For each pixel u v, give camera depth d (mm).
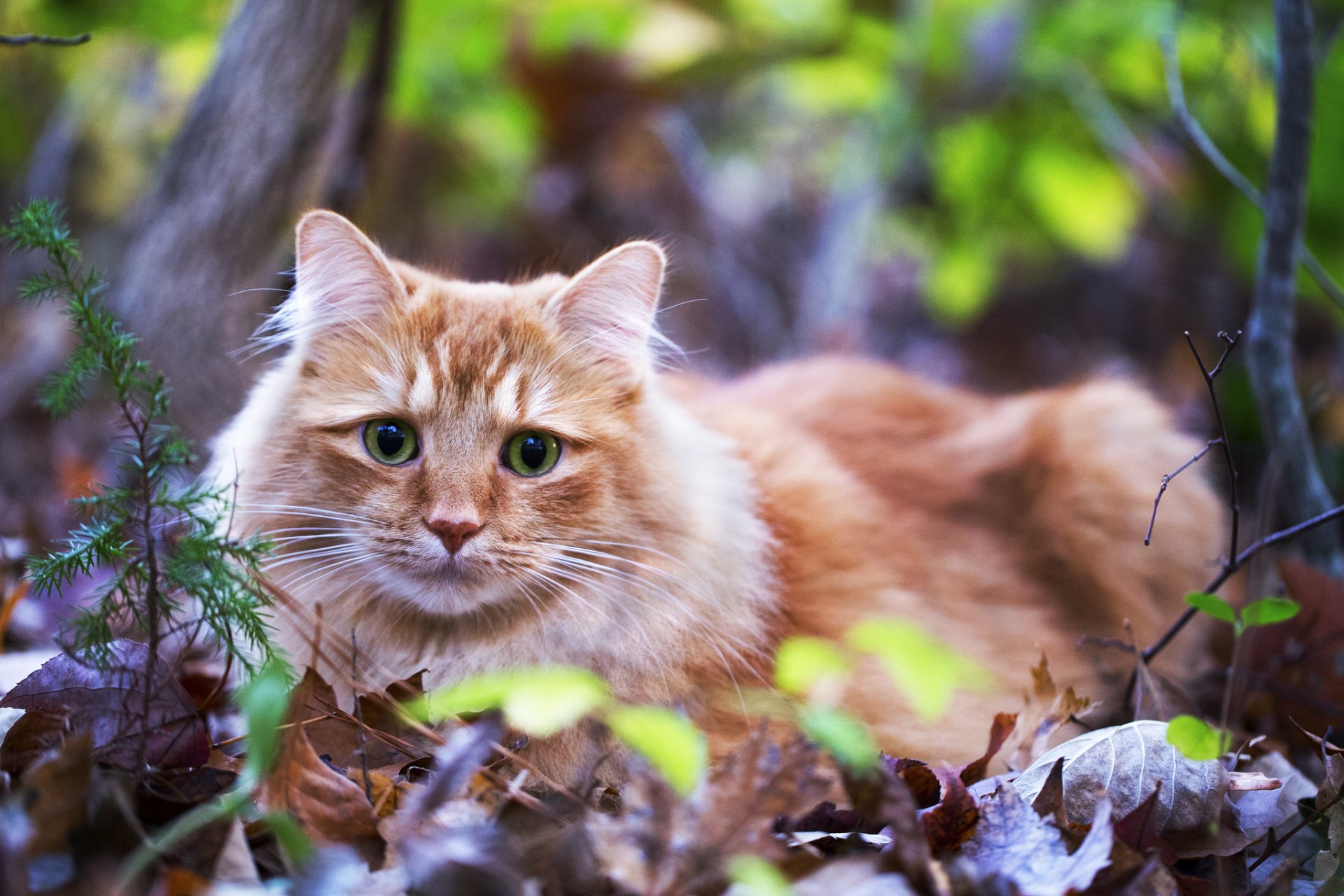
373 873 1618
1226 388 4316
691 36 5238
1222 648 3055
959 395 3613
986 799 1909
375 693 2023
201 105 3502
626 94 5430
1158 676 2510
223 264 3422
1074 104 5195
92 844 1529
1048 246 6391
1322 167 3959
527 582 2287
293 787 1725
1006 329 7176
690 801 1646
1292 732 2648
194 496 1966
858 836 1807
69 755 1558
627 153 5996
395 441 2285
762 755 1693
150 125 5801
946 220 6055
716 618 2373
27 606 2977
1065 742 2178
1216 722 2717
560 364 2385
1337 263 4293
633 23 5246
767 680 2381
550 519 2295
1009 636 2842
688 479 2473
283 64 3414
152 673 1834
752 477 2682
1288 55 2824
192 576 1900
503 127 5211
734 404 3154
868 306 6938
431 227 6070
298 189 3486
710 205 6035
